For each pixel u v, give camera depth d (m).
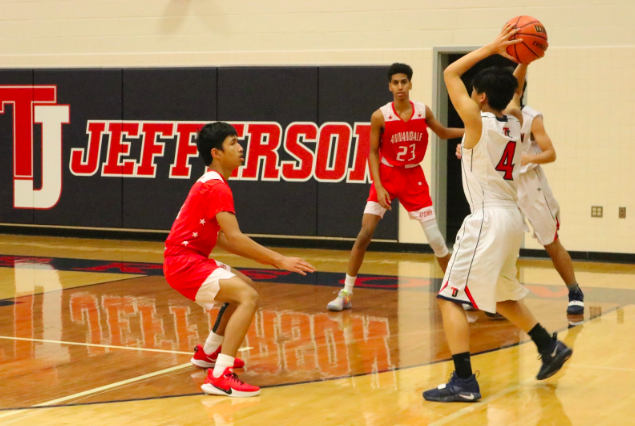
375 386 5.48
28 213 14.92
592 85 11.90
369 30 13.02
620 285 9.75
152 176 14.12
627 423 4.63
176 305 8.46
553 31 12.09
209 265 5.53
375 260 12.05
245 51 13.64
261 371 5.92
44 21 14.79
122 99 14.22
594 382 5.50
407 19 12.83
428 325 7.52
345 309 8.33
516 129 5.16
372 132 8.20
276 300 8.84
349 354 6.42
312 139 13.20
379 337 7.02
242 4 13.65
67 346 6.70
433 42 12.73
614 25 11.81
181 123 13.91
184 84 13.84
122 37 14.34
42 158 14.76
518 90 7.75
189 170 13.91
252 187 13.60
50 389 5.43
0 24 15.06
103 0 14.41
